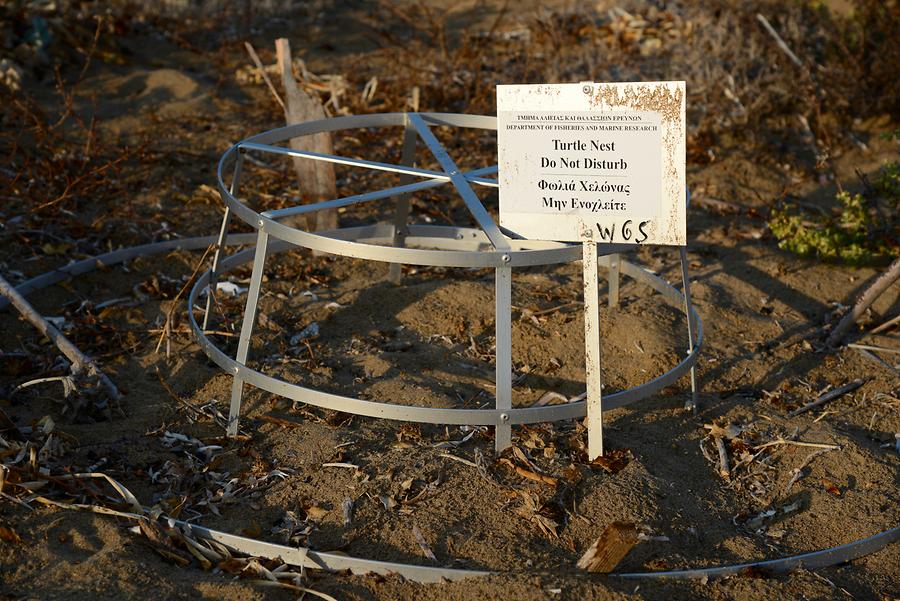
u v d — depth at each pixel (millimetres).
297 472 3256
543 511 3039
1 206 5176
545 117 3139
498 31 8352
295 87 4832
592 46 7645
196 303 4426
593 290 3232
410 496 3125
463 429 3516
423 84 7012
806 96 6676
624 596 2727
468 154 6359
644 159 3086
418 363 3977
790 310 4648
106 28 7625
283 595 2744
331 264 4918
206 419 3559
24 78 6781
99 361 3932
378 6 9344
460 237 4684
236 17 8680
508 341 3201
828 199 5988
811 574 2912
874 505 3221
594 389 3260
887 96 6758
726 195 5941
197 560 2879
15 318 4215
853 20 7238
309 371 3867
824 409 3857
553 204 3205
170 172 5770
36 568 2764
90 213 5273
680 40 7402
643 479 3217
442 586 2762
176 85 6984
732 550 2986
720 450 3488
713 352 4188
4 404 3578
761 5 7316
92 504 3021
